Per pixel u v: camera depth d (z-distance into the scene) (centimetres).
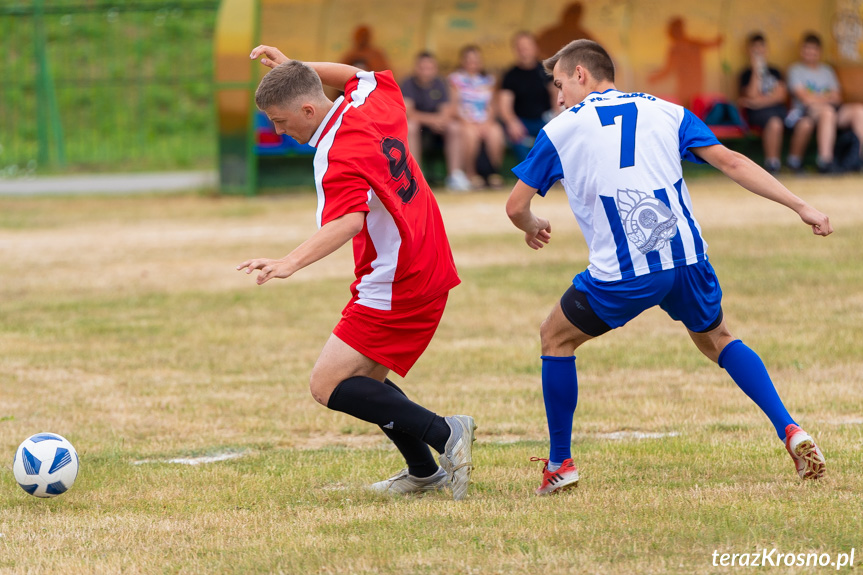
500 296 3294
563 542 1238
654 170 1438
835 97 6388
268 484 1599
